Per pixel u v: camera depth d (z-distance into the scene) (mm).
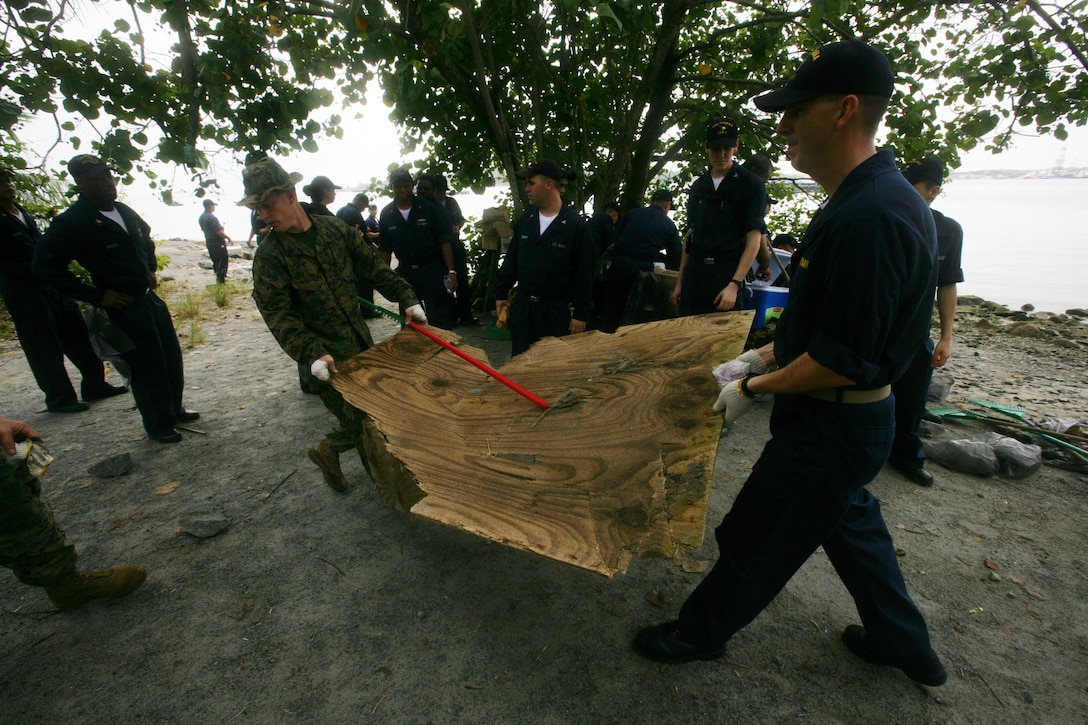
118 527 2836
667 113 6684
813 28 4793
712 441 1724
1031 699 1863
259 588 2410
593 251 3775
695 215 3791
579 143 6594
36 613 2291
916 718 1805
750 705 1851
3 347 6039
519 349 4008
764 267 4137
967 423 3904
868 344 1384
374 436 2041
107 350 3375
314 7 4816
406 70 4883
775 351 1699
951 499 2994
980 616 2215
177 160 3619
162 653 2086
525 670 1994
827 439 1564
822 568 2480
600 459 1751
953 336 6258
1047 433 3537
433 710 1850
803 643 2090
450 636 2146
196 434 3857
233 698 1901
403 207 4973
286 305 2561
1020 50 4730
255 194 2422
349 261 2789
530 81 6023
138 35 3561
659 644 1983
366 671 1999
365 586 2414
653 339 2504
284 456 3537
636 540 1401
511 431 1975
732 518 1772
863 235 1343
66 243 3164
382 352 2455
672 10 5406
